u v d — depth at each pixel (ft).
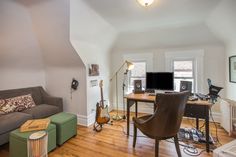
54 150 7.23
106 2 7.23
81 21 8.41
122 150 7.23
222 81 10.44
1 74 9.42
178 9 7.76
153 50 12.32
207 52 10.72
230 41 9.11
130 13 8.34
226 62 9.98
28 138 5.72
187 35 10.53
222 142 7.72
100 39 11.03
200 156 6.64
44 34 9.17
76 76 10.60
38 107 9.52
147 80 9.89
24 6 7.86
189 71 11.46
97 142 8.00
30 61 10.52
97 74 11.35
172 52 11.68
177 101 5.56
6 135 7.03
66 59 10.23
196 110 6.91
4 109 8.28
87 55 10.32
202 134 8.30
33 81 11.31
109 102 13.53
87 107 10.36
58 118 8.02
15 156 6.22
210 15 8.34
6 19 7.50
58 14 7.79
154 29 10.70
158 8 7.68
